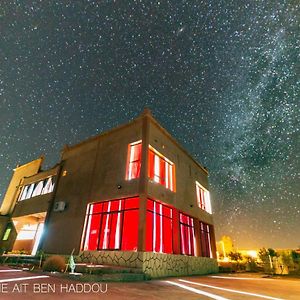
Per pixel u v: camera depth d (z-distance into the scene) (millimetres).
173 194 15102
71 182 16938
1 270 9547
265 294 7031
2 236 21125
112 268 9359
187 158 19578
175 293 6488
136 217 12219
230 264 23484
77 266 9445
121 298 5301
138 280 9430
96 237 13258
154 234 12531
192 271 14922
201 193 21422
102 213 13719
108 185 13977
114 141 15648
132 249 11516
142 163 12867
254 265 22812
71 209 15445
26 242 20219
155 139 14719
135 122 15047
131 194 12461
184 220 16547
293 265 19328
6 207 23250
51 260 9562
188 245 16031
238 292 7242
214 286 8609
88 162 16609
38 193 20203
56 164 19766
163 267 11859
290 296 6820
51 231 15695
